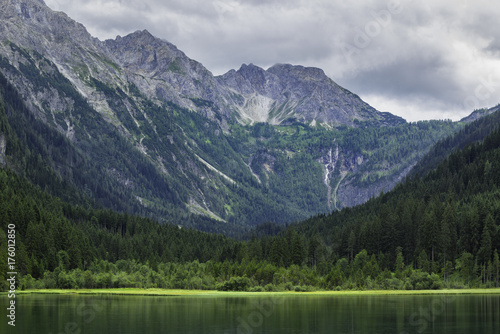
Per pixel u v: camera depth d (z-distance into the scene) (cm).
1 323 14000
